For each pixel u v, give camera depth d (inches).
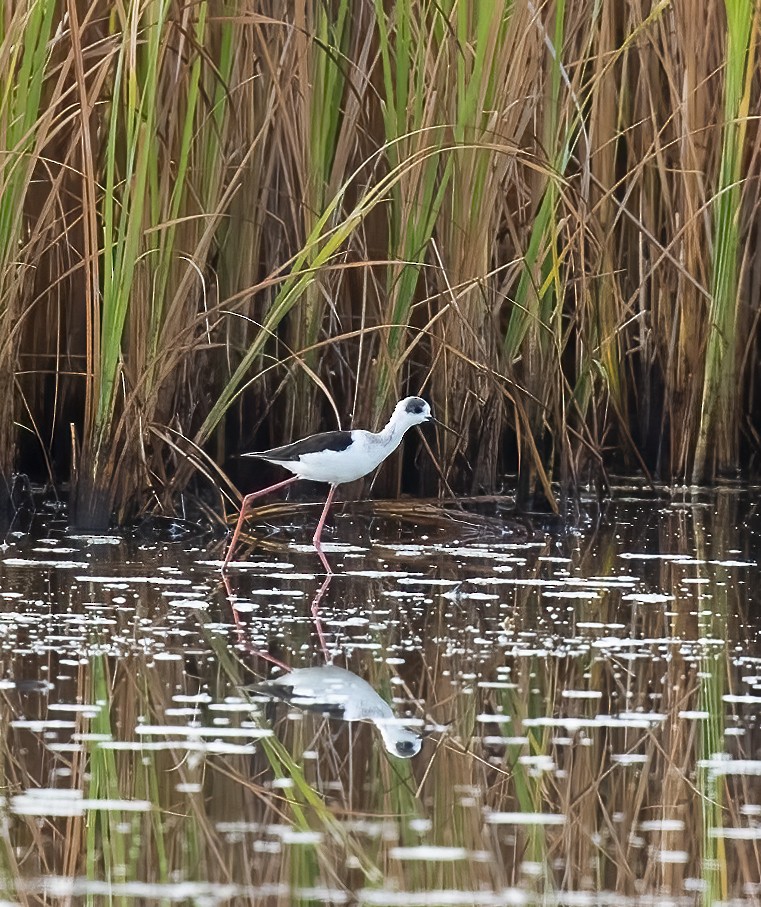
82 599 454.6
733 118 658.2
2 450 570.6
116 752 319.6
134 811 289.7
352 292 631.2
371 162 619.8
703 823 293.6
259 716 346.9
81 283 630.5
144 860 268.7
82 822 283.7
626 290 721.6
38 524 575.5
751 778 315.9
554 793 306.8
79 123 546.0
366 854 273.9
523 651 407.5
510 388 614.5
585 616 448.5
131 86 510.9
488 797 303.6
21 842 274.5
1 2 534.3
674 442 707.4
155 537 558.9
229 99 564.7
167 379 573.6
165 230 539.8
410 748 328.8
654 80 685.3
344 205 618.2
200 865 267.6
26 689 360.5
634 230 714.8
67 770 309.0
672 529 604.1
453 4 575.8
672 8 659.4
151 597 461.1
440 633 425.1
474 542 572.4
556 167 593.9
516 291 637.9
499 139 579.5
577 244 625.6
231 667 385.1
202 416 613.9
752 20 661.3
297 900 254.5
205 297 540.7
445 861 272.5
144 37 542.6
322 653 401.1
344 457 514.0
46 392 641.0
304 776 311.0
